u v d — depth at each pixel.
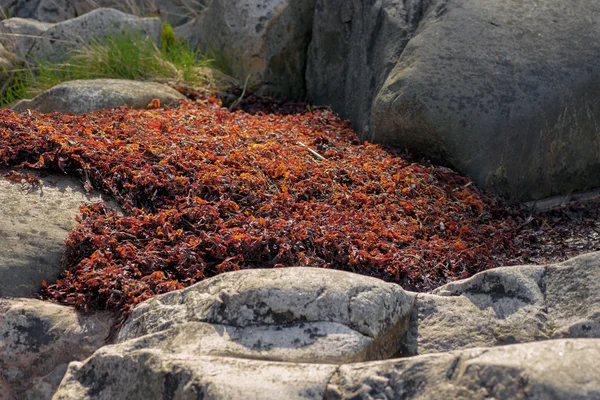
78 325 2.33
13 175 2.71
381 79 3.44
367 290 2.18
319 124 3.49
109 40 3.99
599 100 3.16
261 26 3.97
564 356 1.89
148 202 2.72
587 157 3.18
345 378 1.96
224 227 2.59
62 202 2.66
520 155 3.10
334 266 2.55
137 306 2.31
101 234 2.55
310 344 2.09
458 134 3.10
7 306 2.33
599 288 2.21
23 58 4.25
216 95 3.85
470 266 2.66
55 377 2.30
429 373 1.94
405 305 2.25
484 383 1.89
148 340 2.15
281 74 4.02
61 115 3.13
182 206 2.65
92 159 2.78
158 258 2.48
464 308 2.27
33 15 4.75
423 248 2.67
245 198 2.73
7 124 2.91
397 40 3.46
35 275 2.44
